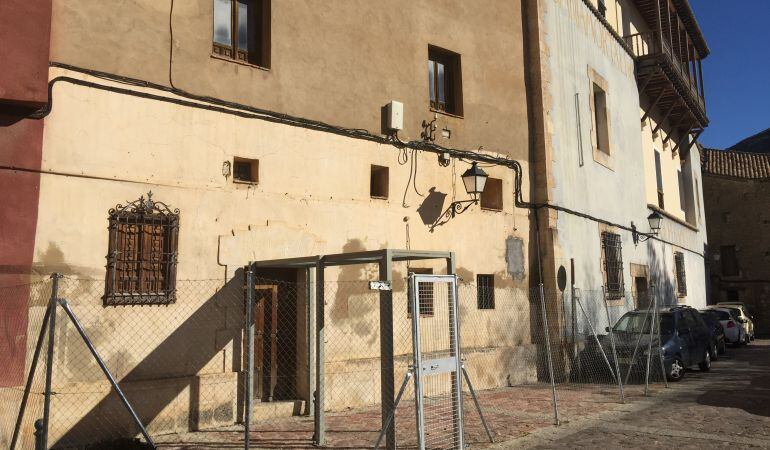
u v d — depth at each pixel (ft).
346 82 35.68
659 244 75.56
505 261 44.32
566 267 48.37
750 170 118.73
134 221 26.81
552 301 46.11
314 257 26.20
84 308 25.17
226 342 29.22
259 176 31.09
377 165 36.73
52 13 25.59
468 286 41.11
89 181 25.79
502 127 45.78
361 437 25.91
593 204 55.62
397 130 37.91
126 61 27.30
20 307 23.76
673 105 80.74
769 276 112.47
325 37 34.99
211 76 29.94
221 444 24.80
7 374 23.27
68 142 25.44
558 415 30.48
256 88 31.55
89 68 26.23
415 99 39.65
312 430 27.30
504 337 43.32
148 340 26.78
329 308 33.35
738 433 26.40
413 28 40.32
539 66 48.65
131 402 25.81
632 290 63.26
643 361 43.78
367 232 35.58
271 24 32.63
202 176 29.09
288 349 32.14
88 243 25.52
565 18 54.29
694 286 92.22
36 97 23.89
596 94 62.44
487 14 46.19
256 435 26.43
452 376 23.50
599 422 28.91
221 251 29.32
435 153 40.42
